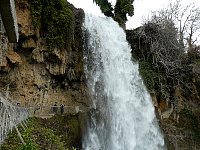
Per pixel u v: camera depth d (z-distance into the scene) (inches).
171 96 1515.7
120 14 1632.6
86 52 1263.5
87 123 1073.5
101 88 1250.6
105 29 1387.8
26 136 564.1
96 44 1312.7
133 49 1523.1
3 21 258.1
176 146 1374.3
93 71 1261.1
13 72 1087.6
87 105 1200.2
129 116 1282.0
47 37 1142.3
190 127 1491.1
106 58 1327.5
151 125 1347.2
